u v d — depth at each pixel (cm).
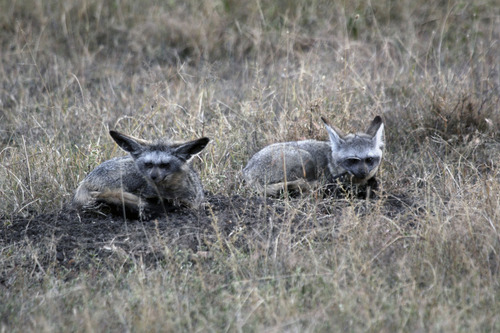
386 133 2166
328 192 1848
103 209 1667
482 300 1164
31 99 2558
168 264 1351
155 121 2219
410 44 2839
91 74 2834
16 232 1587
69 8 3198
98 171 1686
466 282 1223
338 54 2639
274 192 1803
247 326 1108
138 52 2995
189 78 2708
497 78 2516
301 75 2331
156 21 3173
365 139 1848
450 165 1877
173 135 2084
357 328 1077
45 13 3222
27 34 2994
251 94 2402
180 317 1139
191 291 1261
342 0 3169
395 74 2516
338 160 1845
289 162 1853
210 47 3006
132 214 1652
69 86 2667
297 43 2955
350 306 1131
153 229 1564
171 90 2598
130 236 1529
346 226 1448
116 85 2712
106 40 3128
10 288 1325
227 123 2131
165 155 1652
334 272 1248
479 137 2066
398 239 1409
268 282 1260
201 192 1733
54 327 1125
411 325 1098
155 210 1667
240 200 1739
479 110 2169
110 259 1426
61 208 1725
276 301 1179
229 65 2925
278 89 2503
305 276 1262
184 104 2378
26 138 2222
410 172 1941
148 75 2750
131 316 1160
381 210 1627
